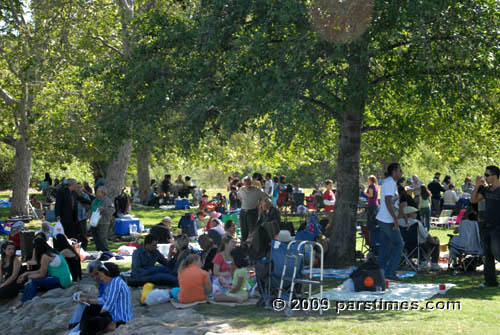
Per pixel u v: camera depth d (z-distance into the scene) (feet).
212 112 40.52
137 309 29.53
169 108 42.42
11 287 37.24
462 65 37.91
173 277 35.14
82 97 66.28
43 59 73.61
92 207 52.08
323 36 34.71
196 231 59.72
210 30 38.37
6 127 82.17
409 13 34.01
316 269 39.81
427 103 38.45
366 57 34.78
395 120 45.32
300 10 33.71
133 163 152.66
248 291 31.42
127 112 41.88
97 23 70.69
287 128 36.27
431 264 40.29
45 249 36.47
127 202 65.87
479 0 35.63
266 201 44.06
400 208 38.91
